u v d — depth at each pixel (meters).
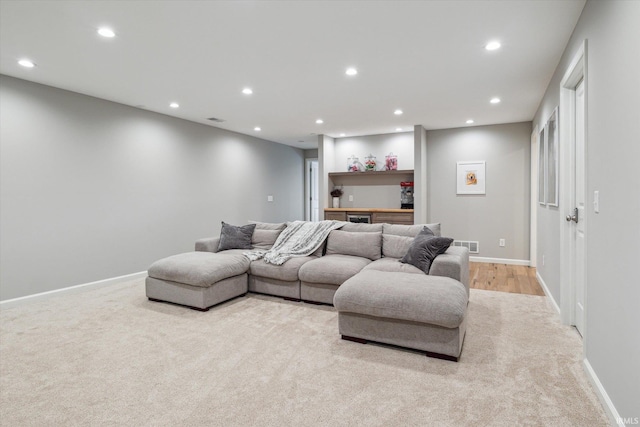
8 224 3.55
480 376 2.16
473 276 4.88
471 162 5.96
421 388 2.03
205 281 3.29
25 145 3.66
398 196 6.70
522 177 5.65
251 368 2.27
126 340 2.72
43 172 3.80
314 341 2.68
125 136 4.61
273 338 2.74
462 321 2.31
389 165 6.58
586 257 2.16
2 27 2.50
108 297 3.88
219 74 3.46
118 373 2.22
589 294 2.11
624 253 1.59
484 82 3.69
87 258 4.21
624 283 1.59
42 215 3.80
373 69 3.32
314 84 3.76
